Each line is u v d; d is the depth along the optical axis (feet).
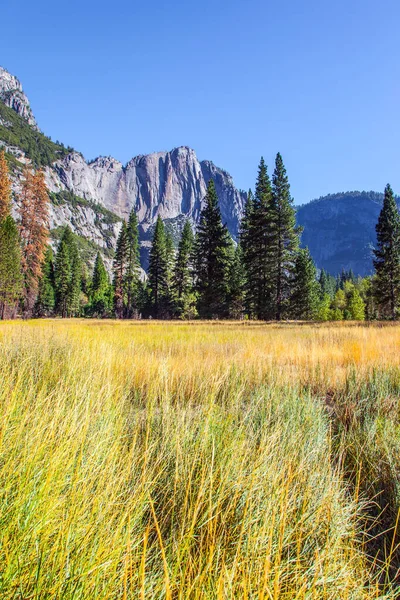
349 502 6.30
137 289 201.57
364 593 4.16
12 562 3.26
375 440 8.85
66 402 8.27
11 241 108.88
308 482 5.99
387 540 5.92
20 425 5.55
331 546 4.77
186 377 13.55
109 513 4.42
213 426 7.52
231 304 141.38
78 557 3.45
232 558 4.03
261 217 109.60
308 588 3.66
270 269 107.96
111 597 3.29
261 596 3.22
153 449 6.45
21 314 152.25
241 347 23.47
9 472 4.28
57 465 4.66
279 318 105.91
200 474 5.78
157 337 32.09
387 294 120.16
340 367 17.54
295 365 18.35
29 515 3.65
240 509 5.09
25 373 11.11
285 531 4.65
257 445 7.31
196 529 4.55
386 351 21.77
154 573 3.90
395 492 6.77
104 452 5.78
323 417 10.39
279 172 106.32
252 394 11.97
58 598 3.03
